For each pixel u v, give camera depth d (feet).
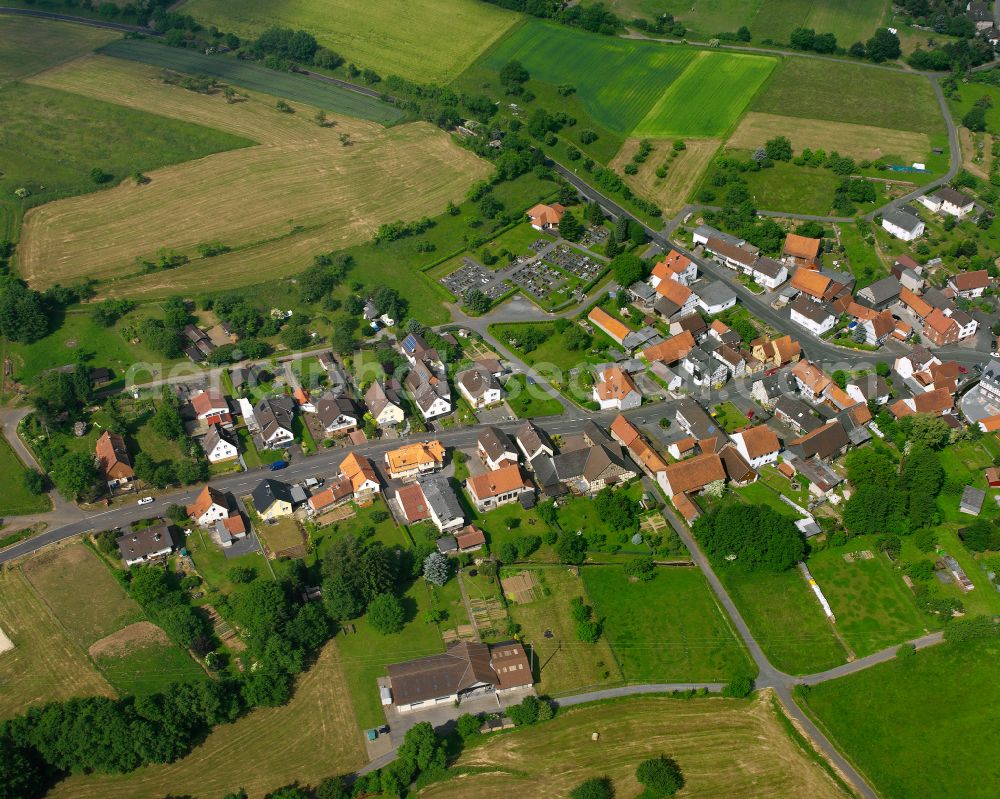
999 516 510.99
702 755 407.03
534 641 458.09
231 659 450.71
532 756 407.85
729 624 463.83
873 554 497.05
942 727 414.00
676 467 531.91
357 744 413.39
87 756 399.24
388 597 463.01
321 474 564.30
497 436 559.79
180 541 517.96
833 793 391.45
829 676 438.40
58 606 482.28
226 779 401.70
